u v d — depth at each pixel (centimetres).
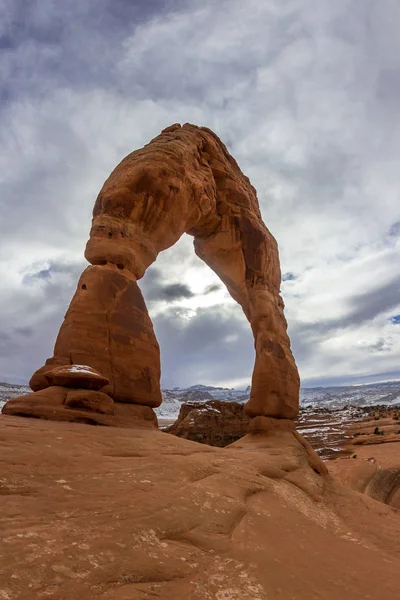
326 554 481
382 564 500
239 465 738
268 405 1367
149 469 538
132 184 1126
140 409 955
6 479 389
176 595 279
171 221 1219
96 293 984
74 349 910
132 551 319
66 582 253
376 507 1041
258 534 468
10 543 280
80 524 339
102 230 1076
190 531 398
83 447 555
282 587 343
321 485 1043
